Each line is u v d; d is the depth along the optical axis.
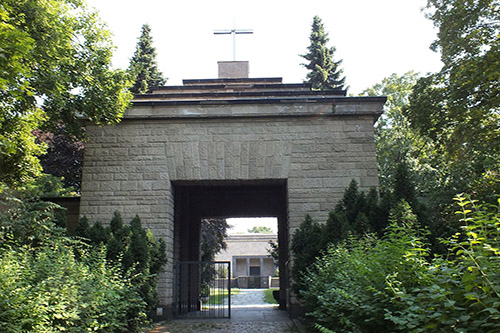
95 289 7.45
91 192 11.97
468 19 15.27
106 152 12.19
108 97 11.41
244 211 16.61
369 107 12.15
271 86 17.30
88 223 11.02
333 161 12.02
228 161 12.04
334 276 7.36
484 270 3.28
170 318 11.73
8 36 5.83
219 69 19.55
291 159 12.04
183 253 14.92
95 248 9.78
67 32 10.34
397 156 27.11
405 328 4.00
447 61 16.08
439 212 13.61
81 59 11.55
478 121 14.97
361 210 10.36
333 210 11.39
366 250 7.50
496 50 13.80
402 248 4.86
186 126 12.24
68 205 12.92
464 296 3.42
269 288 39.19
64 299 6.39
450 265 4.12
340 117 12.24
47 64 9.85
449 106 15.61
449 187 14.45
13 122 9.59
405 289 4.38
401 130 28.27
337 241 9.54
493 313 3.04
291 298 11.50
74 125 12.06
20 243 9.42
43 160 22.97
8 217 9.75
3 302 5.25
